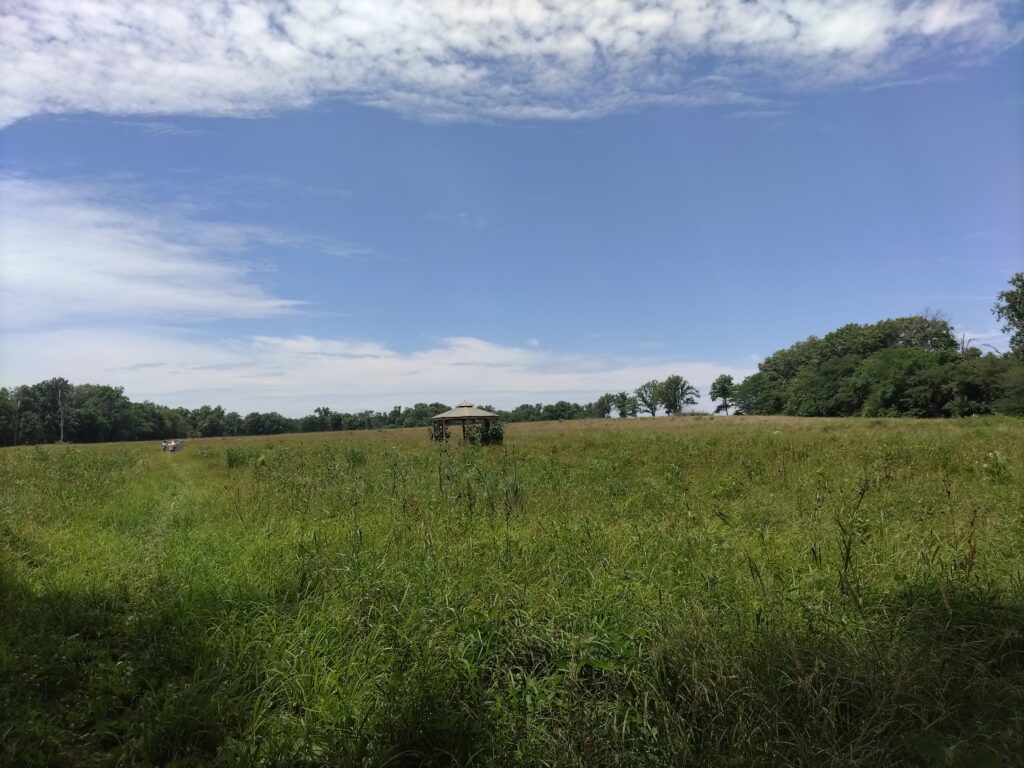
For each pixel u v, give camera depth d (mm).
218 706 3543
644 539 6277
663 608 4285
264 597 5340
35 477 15672
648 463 14234
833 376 84875
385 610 4660
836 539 5918
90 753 3357
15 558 7305
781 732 3217
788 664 3555
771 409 104500
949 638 3980
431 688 3467
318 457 20719
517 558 5770
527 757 3121
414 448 26578
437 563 5703
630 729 3295
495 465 15148
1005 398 54000
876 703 3242
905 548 5727
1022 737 2971
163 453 37500
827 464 11867
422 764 3096
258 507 10164
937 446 13977
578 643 3855
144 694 3914
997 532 6164
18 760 3219
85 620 5184
